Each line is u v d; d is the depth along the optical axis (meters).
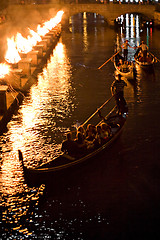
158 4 54.69
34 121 16.11
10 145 13.75
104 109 17.27
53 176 10.53
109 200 10.13
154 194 10.30
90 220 9.37
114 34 45.88
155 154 12.62
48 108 17.80
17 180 11.26
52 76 24.44
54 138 14.22
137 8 53.16
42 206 9.99
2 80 20.08
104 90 20.61
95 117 16.20
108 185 10.84
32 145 13.68
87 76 24.14
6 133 14.89
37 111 17.41
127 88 20.88
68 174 10.88
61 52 33.78
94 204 9.98
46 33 40.19
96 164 11.96
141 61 26.12
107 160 12.24
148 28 51.38
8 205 10.05
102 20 64.88
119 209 9.73
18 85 20.16
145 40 39.38
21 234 8.95
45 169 10.34
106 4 53.16
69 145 11.37
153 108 17.16
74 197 10.34
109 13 53.34
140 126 15.02
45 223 9.30
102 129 12.64
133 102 18.12
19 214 9.67
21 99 19.31
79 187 10.79
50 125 15.57
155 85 21.36
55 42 40.28
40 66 27.61
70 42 40.19
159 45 35.69
